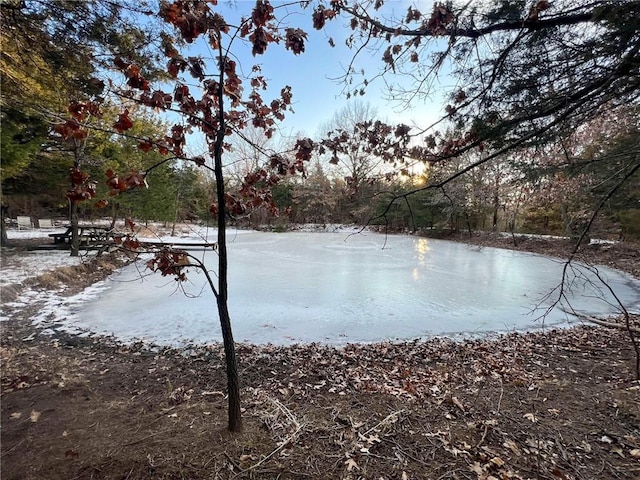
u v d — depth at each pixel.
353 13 2.17
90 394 3.17
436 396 3.29
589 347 4.80
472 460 2.35
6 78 4.82
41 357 4.00
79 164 9.78
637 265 11.09
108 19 3.71
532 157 3.47
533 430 2.72
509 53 2.48
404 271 10.47
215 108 2.41
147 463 2.20
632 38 2.11
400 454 2.40
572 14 2.11
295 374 3.76
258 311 6.26
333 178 26.94
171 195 17.38
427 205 19.66
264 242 18.42
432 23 2.06
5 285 6.36
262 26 1.84
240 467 2.21
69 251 10.90
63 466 2.15
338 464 2.28
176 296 7.20
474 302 7.12
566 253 13.19
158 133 10.35
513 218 17.36
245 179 2.56
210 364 3.98
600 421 2.87
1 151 7.37
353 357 4.30
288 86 2.49
